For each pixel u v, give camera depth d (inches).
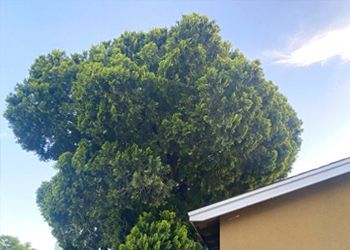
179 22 553.0
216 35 537.3
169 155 518.0
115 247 489.4
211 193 512.7
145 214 461.7
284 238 260.8
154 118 505.0
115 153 475.5
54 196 514.9
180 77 506.9
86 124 506.9
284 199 270.7
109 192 472.7
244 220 272.1
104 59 557.6
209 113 476.4
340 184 263.6
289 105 591.2
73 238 527.5
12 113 577.9
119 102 484.1
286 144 548.1
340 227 253.8
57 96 572.4
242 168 517.7
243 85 499.8
